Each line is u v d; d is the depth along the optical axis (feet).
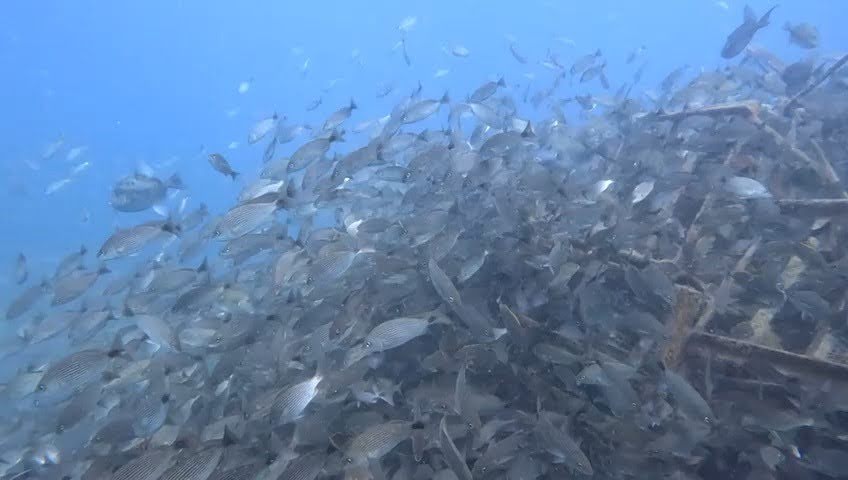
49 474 5.50
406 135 7.79
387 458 5.19
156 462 4.36
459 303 4.90
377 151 7.35
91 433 6.12
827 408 4.64
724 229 6.78
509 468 4.47
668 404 4.93
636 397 4.60
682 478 4.58
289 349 5.83
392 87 12.08
